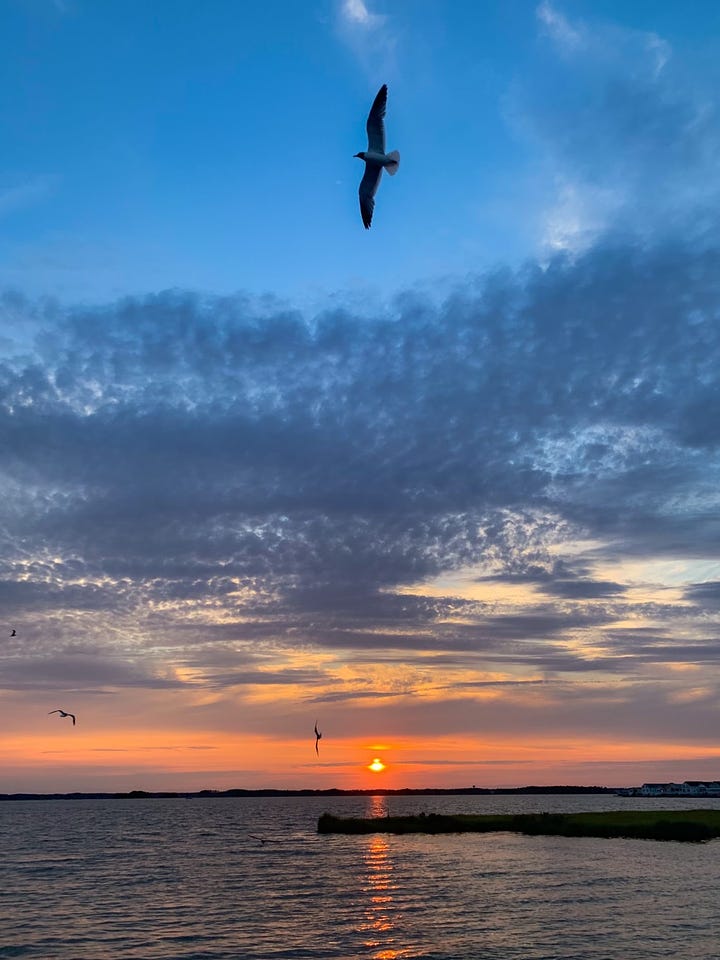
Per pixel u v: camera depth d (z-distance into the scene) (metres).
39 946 40.28
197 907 51.09
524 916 44.78
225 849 96.38
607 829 90.50
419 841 91.19
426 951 37.28
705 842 84.00
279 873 67.94
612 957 35.28
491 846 83.25
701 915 44.19
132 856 90.06
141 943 40.53
